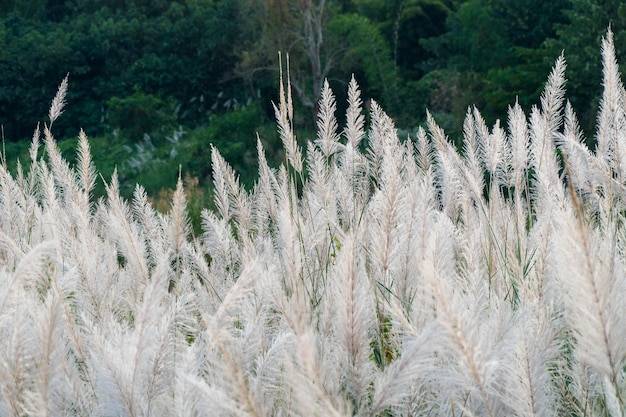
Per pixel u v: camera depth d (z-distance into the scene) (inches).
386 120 147.9
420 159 148.9
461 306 54.5
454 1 1105.4
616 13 619.8
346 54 917.2
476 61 935.0
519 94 703.1
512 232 120.5
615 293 55.8
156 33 1145.4
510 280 102.3
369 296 84.6
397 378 58.9
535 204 135.6
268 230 156.4
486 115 713.0
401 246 94.4
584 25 631.8
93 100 1117.7
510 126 134.4
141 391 68.6
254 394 57.2
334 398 59.7
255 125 856.9
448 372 64.2
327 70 919.7
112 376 67.0
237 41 1127.6
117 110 1003.3
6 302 72.1
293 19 928.9
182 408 64.3
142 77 1101.7
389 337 88.1
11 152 925.2
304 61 942.4
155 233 155.2
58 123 1091.9
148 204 158.6
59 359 72.3
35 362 75.0
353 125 143.9
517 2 866.1
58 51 1095.0
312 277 114.3
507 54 881.5
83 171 157.8
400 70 1106.7
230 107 1111.6
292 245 89.6
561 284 82.3
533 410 62.0
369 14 1167.6
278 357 72.0
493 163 132.8
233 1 1145.4
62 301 84.6
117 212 127.0
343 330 64.0
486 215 118.0
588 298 51.9
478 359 55.4
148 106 1005.8
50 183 150.2
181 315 81.4
